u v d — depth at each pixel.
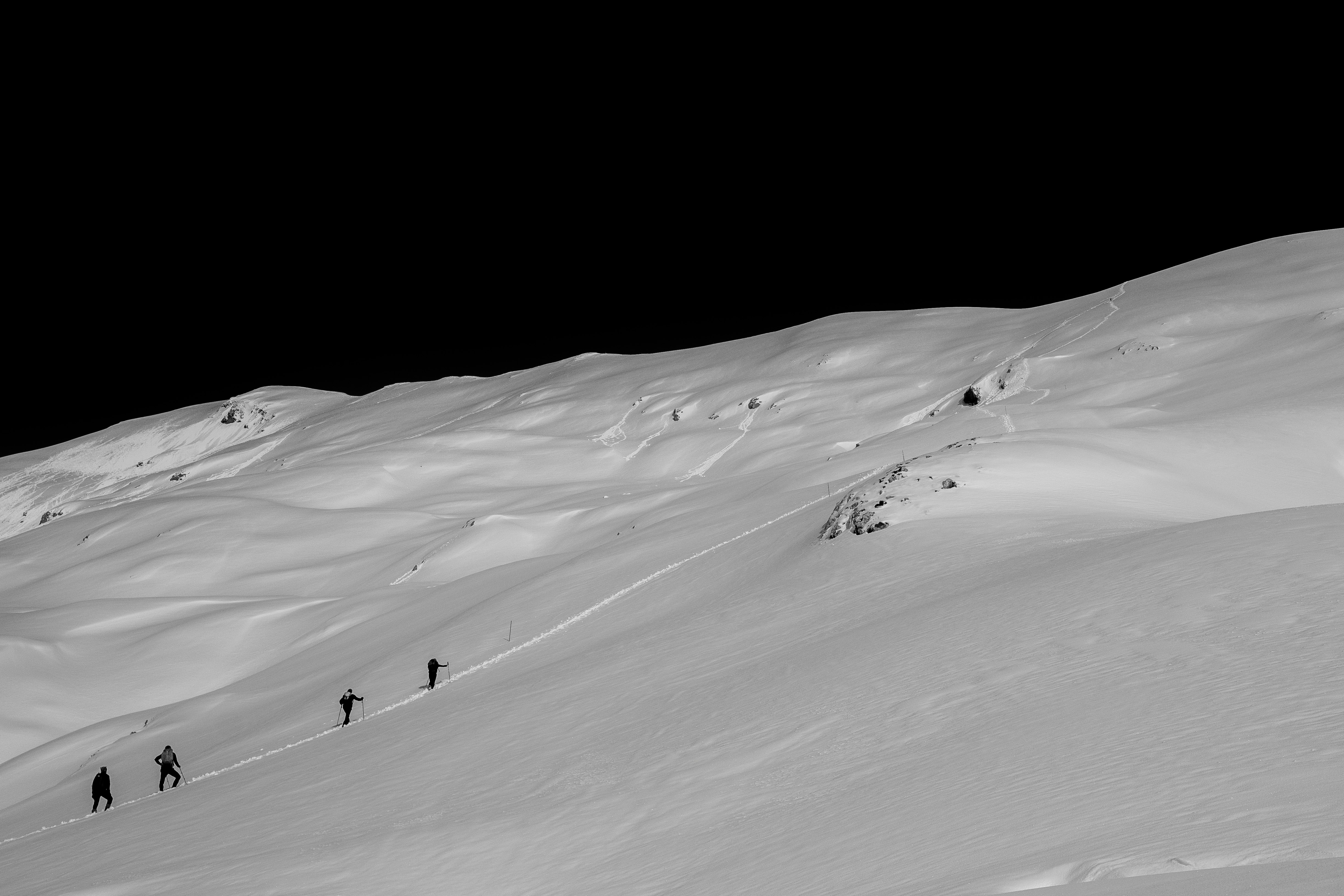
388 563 82.75
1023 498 29.30
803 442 105.50
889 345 141.12
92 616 68.62
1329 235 114.69
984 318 148.75
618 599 36.56
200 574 92.06
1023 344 112.75
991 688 13.12
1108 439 36.00
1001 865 6.89
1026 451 32.88
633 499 80.38
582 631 33.66
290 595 81.62
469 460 135.38
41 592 92.94
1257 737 8.34
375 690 35.56
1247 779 7.29
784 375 140.00
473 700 27.22
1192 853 5.73
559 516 79.75
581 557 48.31
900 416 103.06
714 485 74.31
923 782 10.37
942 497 30.23
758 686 18.05
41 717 54.12
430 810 17.12
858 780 11.48
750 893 8.78
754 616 25.36
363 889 13.30
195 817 22.25
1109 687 11.41
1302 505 30.86
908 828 8.98
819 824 10.34
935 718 12.70
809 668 17.89
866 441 75.94
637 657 25.16
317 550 96.38
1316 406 40.22
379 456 140.12
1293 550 15.05
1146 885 5.12
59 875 19.36
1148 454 34.66
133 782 34.62
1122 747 9.19
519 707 23.78
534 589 43.47
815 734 14.00
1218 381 58.22
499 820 15.16
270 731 35.47
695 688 19.89
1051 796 8.41
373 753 24.06
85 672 59.56
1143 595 14.85
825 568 27.70
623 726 18.83
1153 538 18.86
